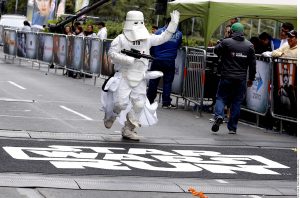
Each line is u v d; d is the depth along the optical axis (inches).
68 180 395.2
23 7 2984.7
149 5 2261.3
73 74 1177.4
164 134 597.3
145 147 521.3
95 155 474.9
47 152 472.7
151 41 538.0
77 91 942.4
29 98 812.6
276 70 642.8
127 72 530.9
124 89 530.9
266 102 660.7
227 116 715.4
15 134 536.7
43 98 822.5
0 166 418.3
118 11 2285.9
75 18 1539.1
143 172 432.1
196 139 579.5
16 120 617.0
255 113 683.4
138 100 536.4
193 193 382.9
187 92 788.0
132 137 546.3
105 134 569.9
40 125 596.1
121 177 414.0
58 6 2041.1
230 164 478.3
